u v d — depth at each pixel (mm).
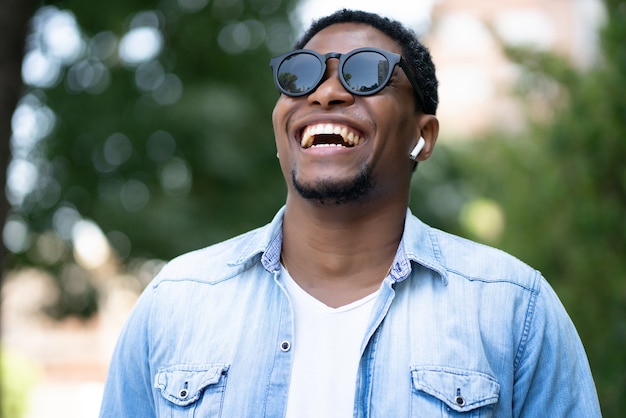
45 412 14945
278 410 1806
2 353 10398
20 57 4828
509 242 5156
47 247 7352
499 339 1842
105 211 7000
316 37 2084
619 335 3744
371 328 1844
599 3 4297
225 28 7434
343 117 1898
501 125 6418
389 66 1917
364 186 1892
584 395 1901
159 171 7285
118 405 2023
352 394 1798
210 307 1958
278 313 1905
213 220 7105
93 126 7152
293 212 2004
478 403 1769
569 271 4367
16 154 7230
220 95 6918
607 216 3936
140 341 2004
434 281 1928
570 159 4277
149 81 7277
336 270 1962
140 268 7316
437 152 8820
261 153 7262
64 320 7676
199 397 1855
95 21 6898
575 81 4512
